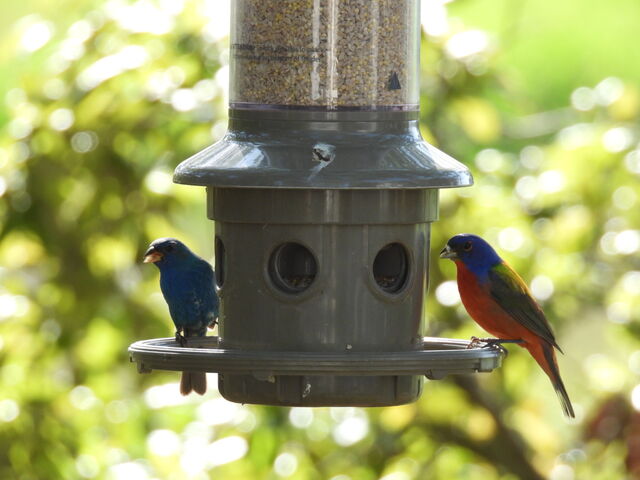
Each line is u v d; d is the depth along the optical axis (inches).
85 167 485.1
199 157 318.3
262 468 488.1
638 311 492.7
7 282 497.7
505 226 491.5
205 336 366.6
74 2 507.8
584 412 505.7
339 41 317.4
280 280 319.3
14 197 485.7
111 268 500.4
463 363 297.6
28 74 495.2
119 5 497.7
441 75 495.8
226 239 323.3
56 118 484.4
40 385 490.6
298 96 317.1
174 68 481.4
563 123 538.6
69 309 496.7
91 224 491.5
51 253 493.0
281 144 313.7
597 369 495.8
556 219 504.4
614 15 613.0
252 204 317.1
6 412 477.1
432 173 308.0
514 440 505.0
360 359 291.1
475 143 525.0
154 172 490.0
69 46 493.0
